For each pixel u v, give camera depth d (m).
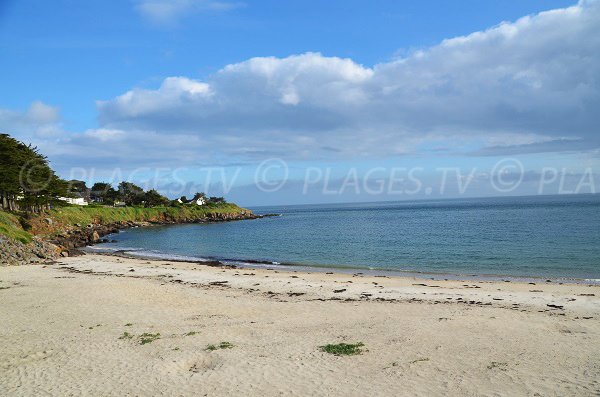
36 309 19.52
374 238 64.44
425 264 38.53
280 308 19.97
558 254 41.19
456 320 17.08
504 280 29.81
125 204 136.50
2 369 12.01
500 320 17.03
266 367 11.79
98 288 24.56
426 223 95.69
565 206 153.38
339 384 10.54
